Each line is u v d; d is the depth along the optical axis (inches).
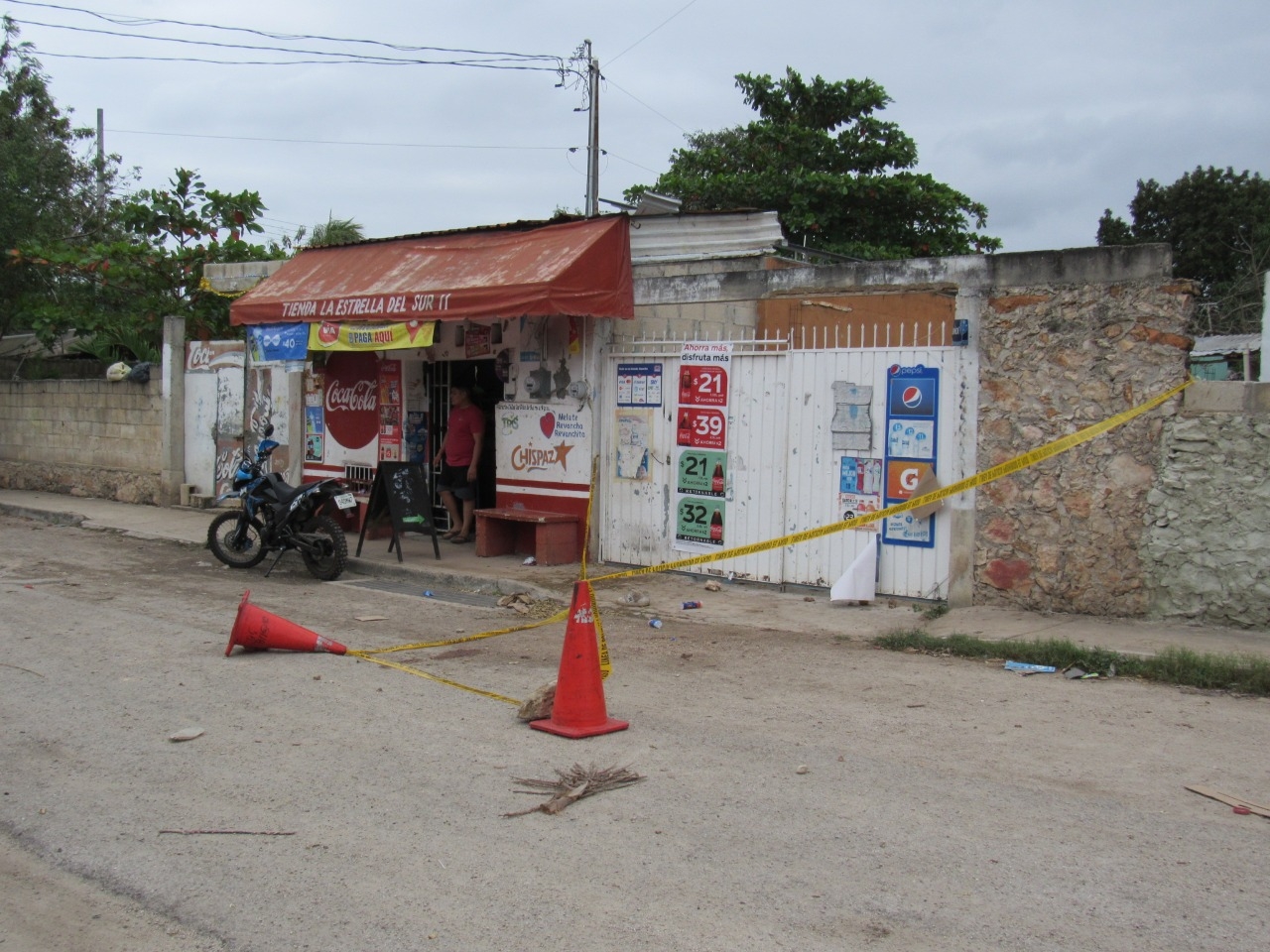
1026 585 367.6
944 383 378.6
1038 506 364.5
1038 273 361.7
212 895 168.6
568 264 432.5
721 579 432.8
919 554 386.0
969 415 374.0
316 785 213.8
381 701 273.0
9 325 915.4
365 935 155.4
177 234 821.2
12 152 853.2
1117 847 184.1
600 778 214.1
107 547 550.9
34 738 243.3
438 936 154.7
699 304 507.8
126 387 745.0
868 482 395.5
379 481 484.4
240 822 196.2
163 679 292.4
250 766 225.1
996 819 196.4
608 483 464.8
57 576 458.9
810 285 421.7
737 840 187.0
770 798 206.2
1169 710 266.4
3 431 849.5
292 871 176.4
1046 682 293.4
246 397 660.1
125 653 322.3
